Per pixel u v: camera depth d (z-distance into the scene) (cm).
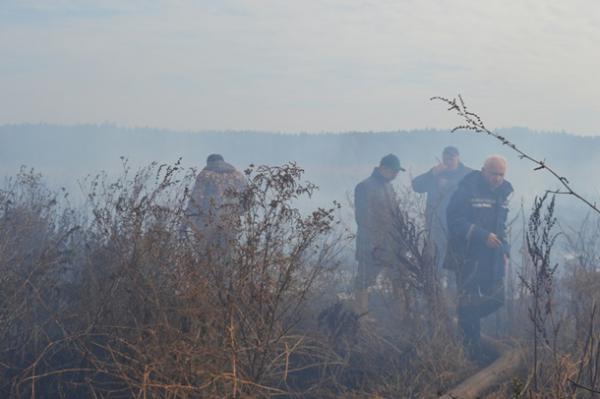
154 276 787
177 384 673
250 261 760
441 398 820
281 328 779
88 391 783
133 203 877
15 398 768
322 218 800
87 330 770
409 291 1053
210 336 714
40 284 879
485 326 1198
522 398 719
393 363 944
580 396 742
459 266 1107
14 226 1005
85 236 975
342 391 848
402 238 1098
